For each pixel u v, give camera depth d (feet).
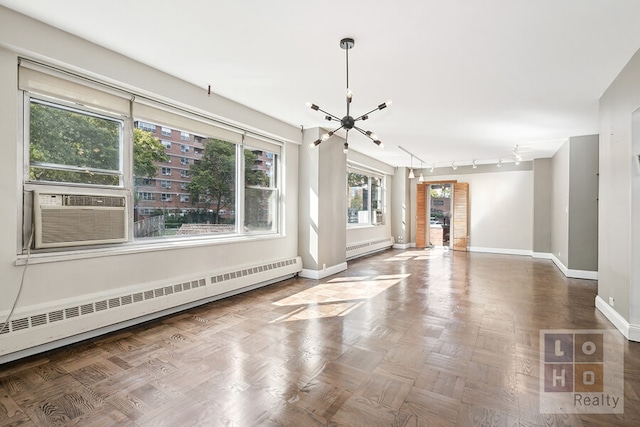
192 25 8.04
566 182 19.45
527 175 27.32
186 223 12.64
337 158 19.12
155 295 10.75
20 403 6.27
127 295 10.00
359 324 10.69
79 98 9.17
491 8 7.14
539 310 12.23
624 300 10.07
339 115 15.15
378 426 5.67
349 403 6.35
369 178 27.20
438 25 7.85
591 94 12.30
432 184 31.63
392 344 9.13
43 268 8.37
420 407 6.23
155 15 7.62
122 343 9.05
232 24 7.96
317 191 17.24
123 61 9.64
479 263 22.70
